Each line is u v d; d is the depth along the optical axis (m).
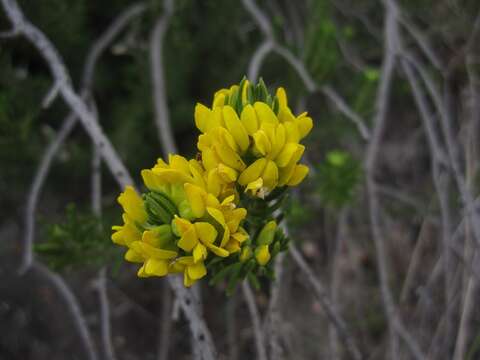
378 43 0.72
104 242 0.40
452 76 0.65
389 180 0.67
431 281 0.50
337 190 0.46
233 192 0.29
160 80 0.50
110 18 0.64
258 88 0.30
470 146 0.55
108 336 0.41
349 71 0.69
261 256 0.30
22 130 0.48
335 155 0.46
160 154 0.62
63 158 0.57
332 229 0.62
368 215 0.62
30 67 0.59
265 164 0.29
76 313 0.42
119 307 0.57
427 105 0.70
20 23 0.42
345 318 0.58
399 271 0.62
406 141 0.70
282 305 0.52
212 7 0.61
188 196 0.29
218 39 0.63
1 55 0.52
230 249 0.29
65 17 0.54
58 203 0.59
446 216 0.49
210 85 0.64
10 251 0.57
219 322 0.57
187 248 0.29
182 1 0.58
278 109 0.30
